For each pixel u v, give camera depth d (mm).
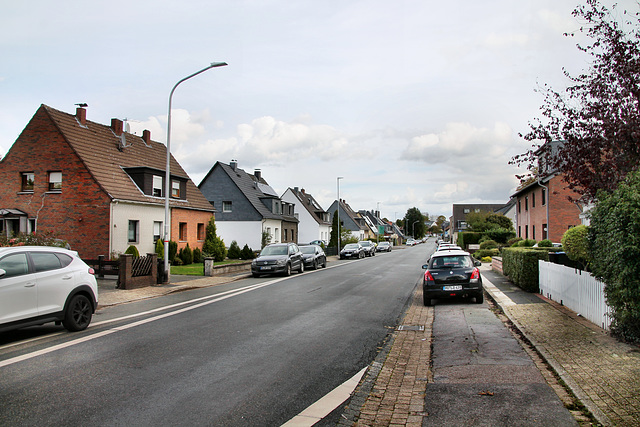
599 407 4719
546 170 9586
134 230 25547
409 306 13188
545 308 11070
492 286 16578
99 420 4652
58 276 8789
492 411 4816
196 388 5695
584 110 8508
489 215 57938
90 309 9555
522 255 14812
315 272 25984
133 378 6066
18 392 5488
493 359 6910
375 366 6922
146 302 13594
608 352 6598
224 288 17547
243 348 7820
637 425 4250
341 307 12711
